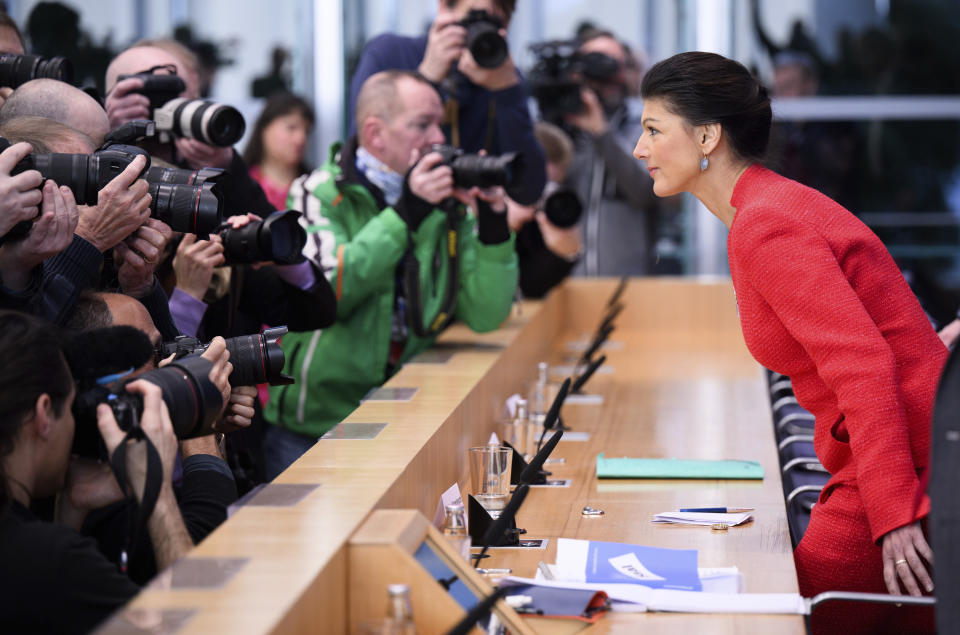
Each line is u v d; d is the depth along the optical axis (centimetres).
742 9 1310
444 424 452
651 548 410
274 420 639
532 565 400
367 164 642
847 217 405
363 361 620
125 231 387
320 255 611
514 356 690
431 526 328
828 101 1318
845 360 377
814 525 420
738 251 403
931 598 340
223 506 357
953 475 303
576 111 984
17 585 274
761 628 340
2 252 354
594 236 1033
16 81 479
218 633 238
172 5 1290
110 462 302
